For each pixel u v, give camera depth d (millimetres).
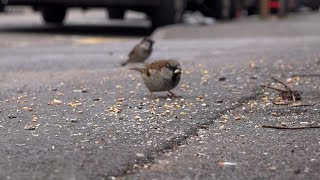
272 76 10008
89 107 7461
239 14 33281
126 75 10672
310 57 12703
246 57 13273
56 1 22391
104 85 9422
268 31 22922
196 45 17422
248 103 7652
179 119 6641
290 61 12070
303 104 7477
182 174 4605
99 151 5254
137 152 5234
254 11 37438
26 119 6734
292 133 5965
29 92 8914
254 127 6254
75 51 16281
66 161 4918
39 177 4484
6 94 8727
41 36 22391
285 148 5371
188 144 5562
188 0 26562
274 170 4703
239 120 6621
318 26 25719
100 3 22406
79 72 11531
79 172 4617
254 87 8922
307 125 6316
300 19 33125
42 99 8180
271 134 5922
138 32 25344
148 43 12234
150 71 7773
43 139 5723
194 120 6590
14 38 21344
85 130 6117
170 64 7652
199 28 23781
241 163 4902
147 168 4777
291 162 4922
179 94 8352
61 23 30094
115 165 4820
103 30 26391
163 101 7805
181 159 5039
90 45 18156
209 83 9367
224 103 7641
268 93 8406
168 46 17234
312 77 9805
